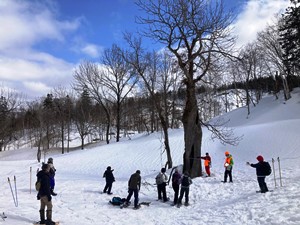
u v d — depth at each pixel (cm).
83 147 5266
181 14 1736
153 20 1791
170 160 2569
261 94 7588
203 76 1936
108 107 5428
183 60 1925
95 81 4928
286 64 5169
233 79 6575
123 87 4912
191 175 1866
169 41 1806
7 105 5128
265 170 1216
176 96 3250
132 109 5869
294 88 6594
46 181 917
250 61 5541
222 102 8312
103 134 7181
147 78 3166
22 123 7444
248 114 5584
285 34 5044
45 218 1005
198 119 1948
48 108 5788
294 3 4953
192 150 1916
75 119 6166
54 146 6322
